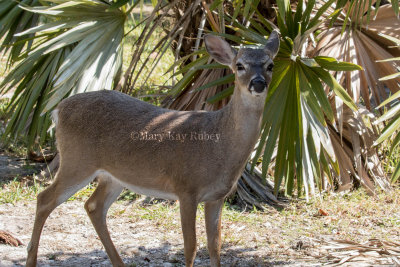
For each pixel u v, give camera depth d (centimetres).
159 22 848
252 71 514
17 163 940
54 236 670
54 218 725
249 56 524
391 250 606
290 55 660
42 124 866
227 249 653
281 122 678
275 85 670
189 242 533
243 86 515
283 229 720
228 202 812
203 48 753
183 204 535
